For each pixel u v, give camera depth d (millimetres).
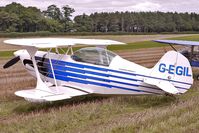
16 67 17391
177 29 133250
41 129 6527
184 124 6578
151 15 139750
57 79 9336
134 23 130875
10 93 10336
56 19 106062
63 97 8164
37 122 6941
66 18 106312
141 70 8703
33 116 7391
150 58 23562
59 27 100312
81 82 9000
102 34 76062
